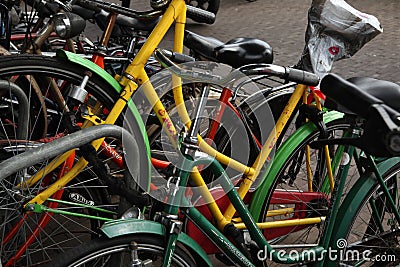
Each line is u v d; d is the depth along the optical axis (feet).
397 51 26.73
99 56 12.24
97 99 10.73
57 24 11.59
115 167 11.75
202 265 9.78
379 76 24.16
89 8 11.98
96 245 8.79
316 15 12.04
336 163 12.78
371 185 11.07
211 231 9.91
